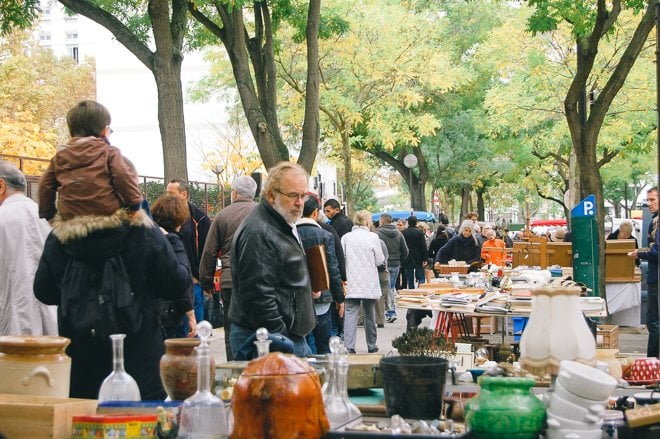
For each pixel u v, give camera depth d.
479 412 3.60
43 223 6.55
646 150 37.94
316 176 33.50
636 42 15.64
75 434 3.62
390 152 52.72
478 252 18.11
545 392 4.27
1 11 17.97
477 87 47.75
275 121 19.02
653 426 3.76
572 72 33.62
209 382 3.89
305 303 6.12
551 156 45.81
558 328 4.03
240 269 5.93
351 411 3.99
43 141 35.53
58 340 4.19
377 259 13.62
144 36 21.61
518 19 34.56
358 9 33.25
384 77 34.22
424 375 4.10
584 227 12.22
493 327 13.26
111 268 5.23
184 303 6.41
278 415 3.42
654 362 5.22
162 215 7.97
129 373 5.31
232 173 39.75
